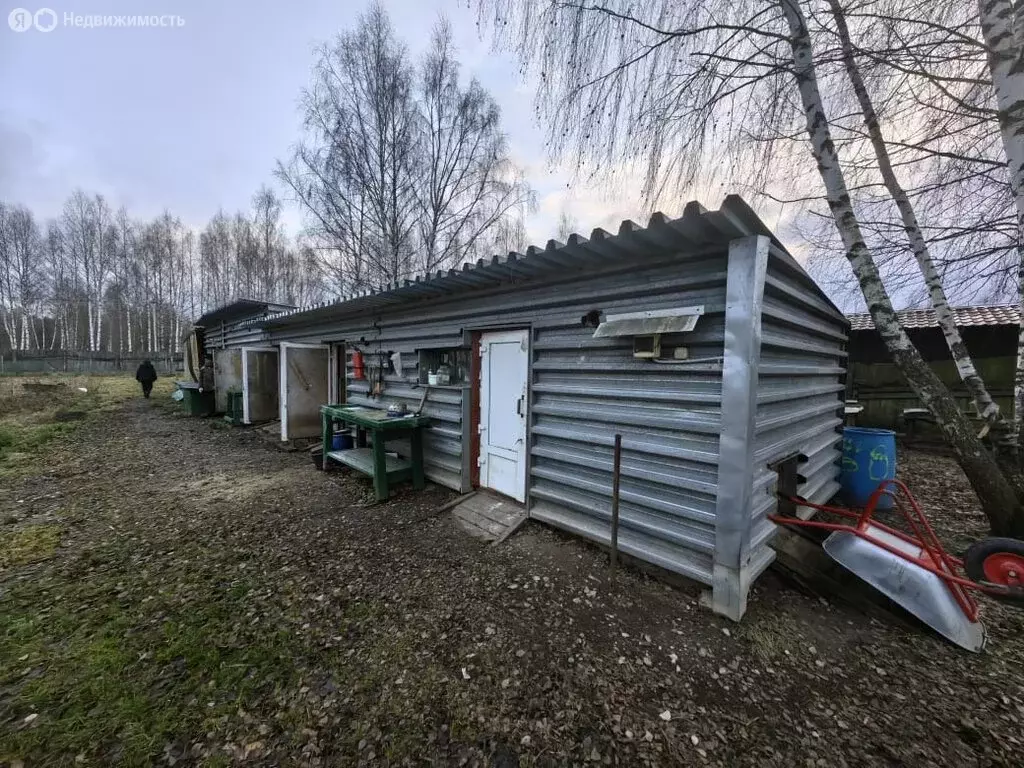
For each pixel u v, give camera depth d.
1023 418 3.38
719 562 2.59
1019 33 3.02
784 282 2.97
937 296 3.97
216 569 3.13
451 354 4.89
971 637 2.22
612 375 3.21
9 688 1.96
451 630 2.42
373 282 11.23
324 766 1.61
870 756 1.64
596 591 2.82
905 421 7.91
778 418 3.01
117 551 3.41
